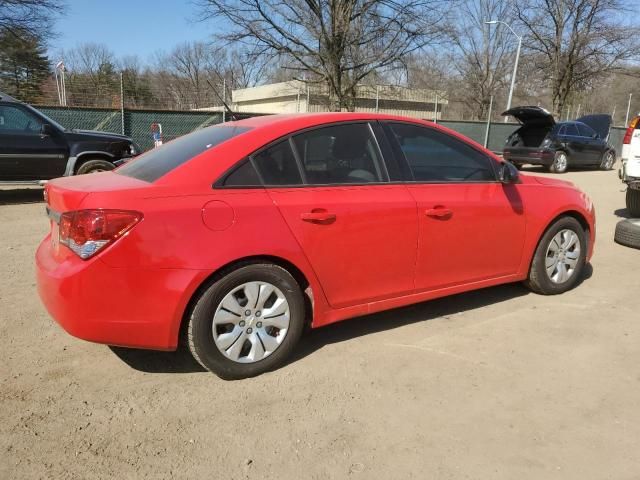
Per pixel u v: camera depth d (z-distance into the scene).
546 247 4.52
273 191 3.20
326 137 3.47
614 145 29.52
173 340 2.96
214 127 3.84
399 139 3.78
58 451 2.53
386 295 3.66
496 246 4.16
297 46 24.84
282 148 3.30
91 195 2.85
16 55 35.78
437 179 3.88
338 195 3.40
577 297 4.67
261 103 47.22
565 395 3.07
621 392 3.11
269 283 3.17
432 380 3.22
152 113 15.44
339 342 3.74
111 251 2.78
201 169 3.07
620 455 2.54
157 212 2.86
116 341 2.88
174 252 2.88
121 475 2.38
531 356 3.54
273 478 2.37
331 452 2.55
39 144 9.05
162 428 2.72
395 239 3.59
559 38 34.03
